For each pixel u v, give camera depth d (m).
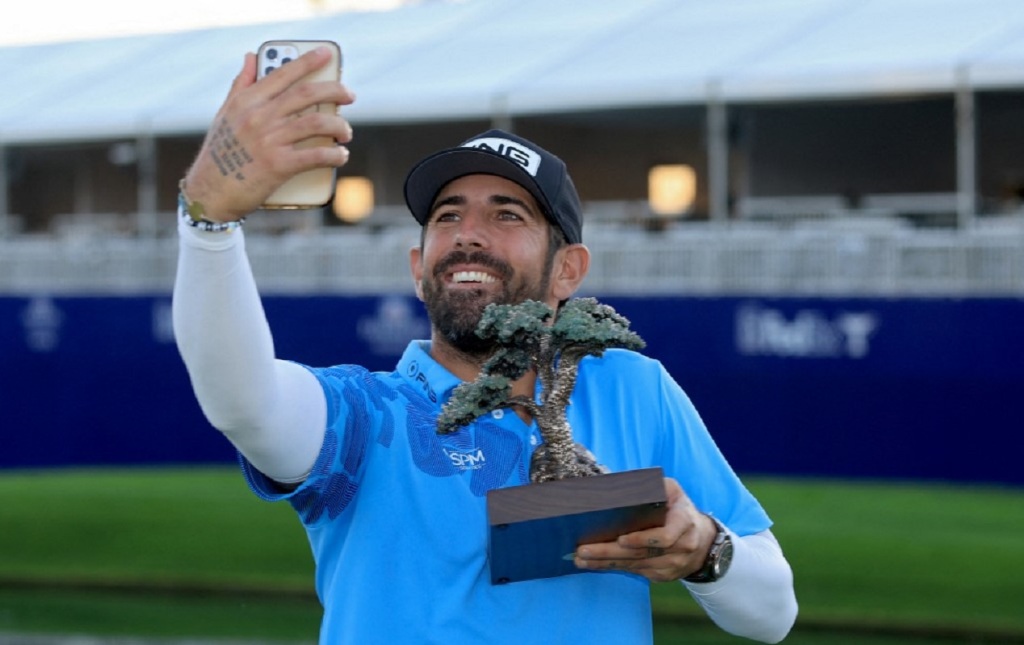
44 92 18.41
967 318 10.73
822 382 11.30
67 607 10.15
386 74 15.97
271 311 13.45
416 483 2.46
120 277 14.37
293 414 2.34
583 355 2.43
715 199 13.91
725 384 11.67
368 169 18.92
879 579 10.12
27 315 14.26
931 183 16.94
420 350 2.63
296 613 10.01
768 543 2.66
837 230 12.40
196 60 19.06
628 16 16.22
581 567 2.35
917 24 13.95
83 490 13.96
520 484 2.44
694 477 2.67
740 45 14.47
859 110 16.31
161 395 13.96
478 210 2.56
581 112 14.80
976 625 9.05
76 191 21.70
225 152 2.09
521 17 17.30
